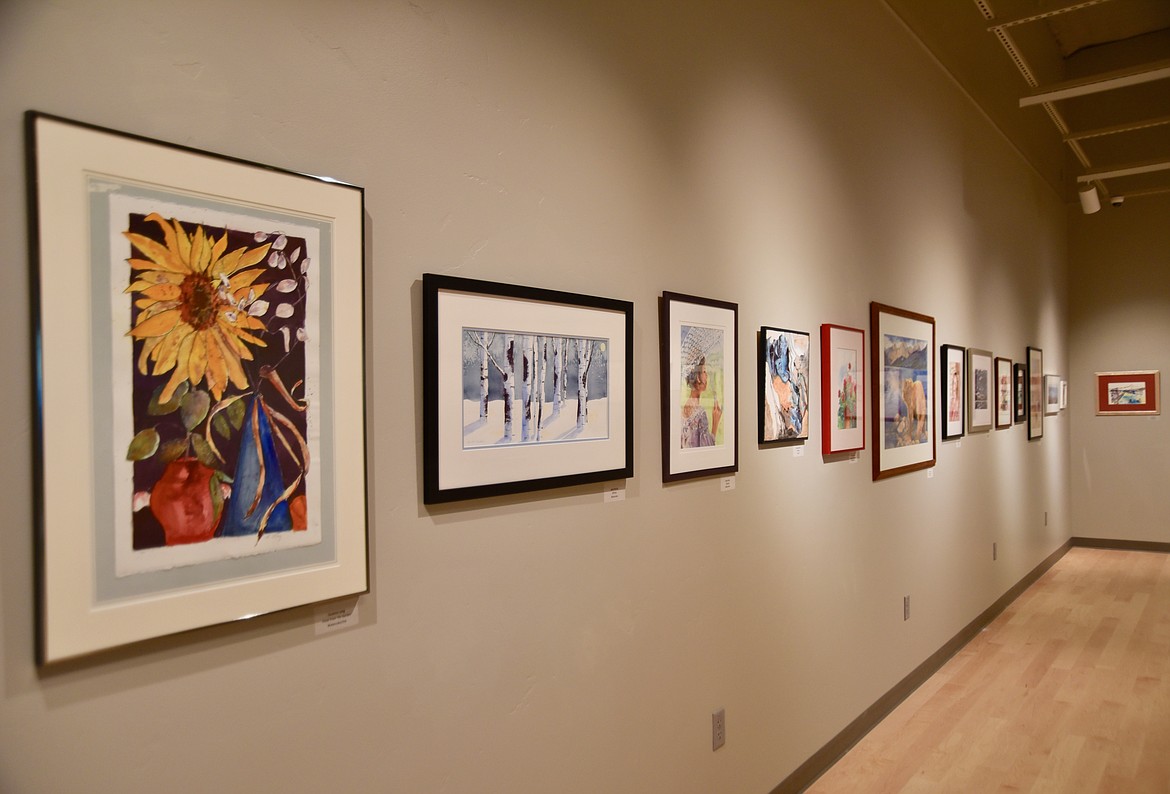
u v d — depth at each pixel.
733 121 2.62
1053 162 7.33
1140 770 3.06
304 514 1.33
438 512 1.59
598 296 2.00
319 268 1.35
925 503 4.23
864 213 3.56
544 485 1.80
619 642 2.06
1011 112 5.76
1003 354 5.72
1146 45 7.30
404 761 1.51
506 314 1.72
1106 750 3.25
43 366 1.04
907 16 3.92
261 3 1.30
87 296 1.08
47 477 1.04
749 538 2.66
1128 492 7.82
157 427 1.15
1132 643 4.73
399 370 1.52
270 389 1.28
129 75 1.14
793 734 2.90
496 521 1.72
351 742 1.41
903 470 3.87
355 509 1.40
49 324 1.04
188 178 1.18
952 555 4.62
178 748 1.18
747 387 2.67
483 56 1.70
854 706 3.38
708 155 2.48
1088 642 4.79
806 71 3.08
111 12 1.12
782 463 2.88
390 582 1.50
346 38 1.43
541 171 1.85
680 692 2.29
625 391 2.04
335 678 1.39
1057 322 7.56
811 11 3.13
